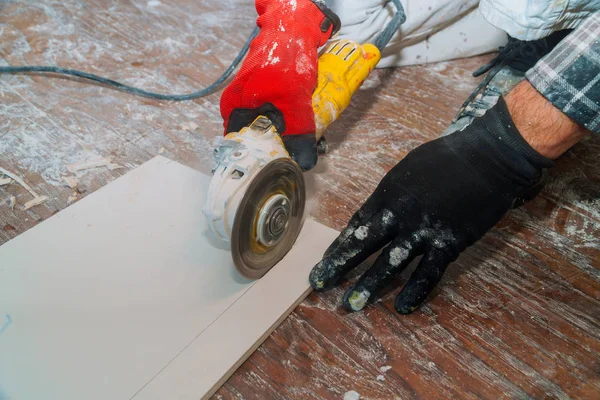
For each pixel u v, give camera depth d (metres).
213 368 0.99
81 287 1.14
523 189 1.03
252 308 1.10
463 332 1.08
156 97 1.80
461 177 1.01
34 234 1.27
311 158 1.21
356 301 1.07
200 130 1.67
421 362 1.03
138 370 0.99
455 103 1.80
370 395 0.97
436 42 1.97
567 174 1.49
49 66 1.95
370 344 1.06
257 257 1.11
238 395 0.98
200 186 1.42
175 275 1.17
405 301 1.07
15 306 1.10
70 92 1.82
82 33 2.17
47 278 1.16
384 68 2.00
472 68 1.99
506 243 1.29
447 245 1.03
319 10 1.23
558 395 0.98
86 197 1.38
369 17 1.78
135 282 1.16
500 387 0.99
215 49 2.09
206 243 1.25
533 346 1.06
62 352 1.01
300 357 1.04
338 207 1.39
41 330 1.05
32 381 0.97
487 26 1.93
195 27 2.23
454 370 1.01
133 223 1.30
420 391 0.98
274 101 1.12
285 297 1.12
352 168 1.52
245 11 2.36
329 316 1.11
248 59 1.13
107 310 1.09
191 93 1.84
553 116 0.93
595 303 1.15
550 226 1.34
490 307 1.13
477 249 1.27
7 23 2.22
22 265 1.19
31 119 1.69
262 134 1.06
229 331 1.06
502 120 0.99
